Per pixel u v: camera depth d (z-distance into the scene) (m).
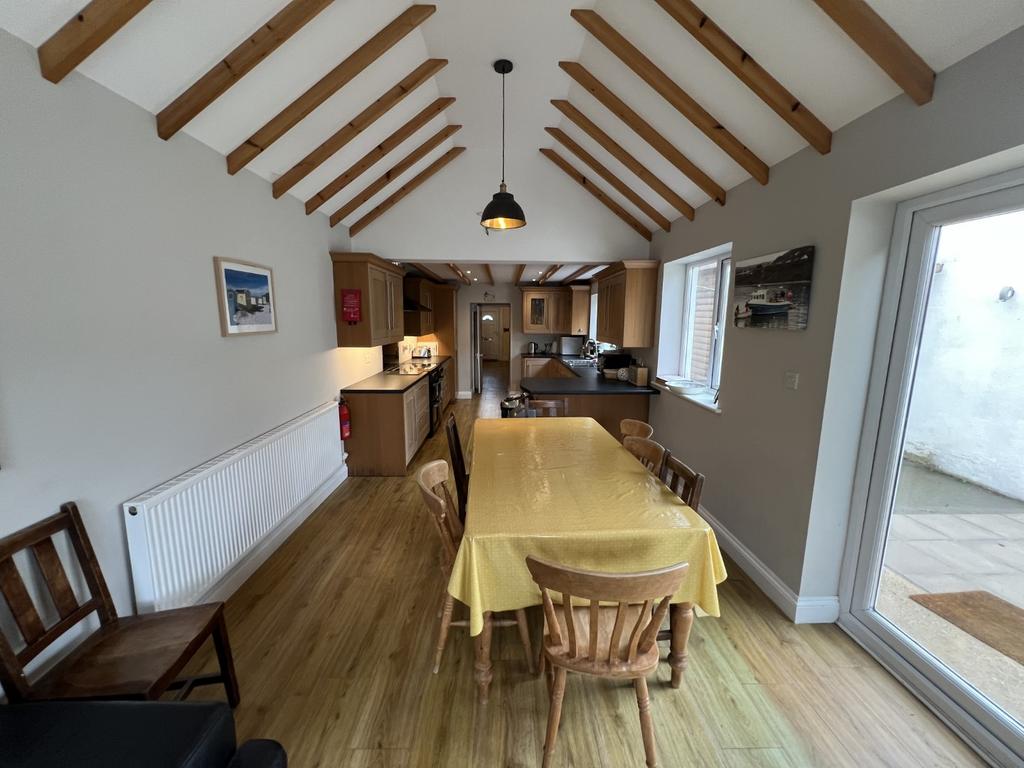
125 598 1.81
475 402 8.13
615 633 1.38
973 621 1.68
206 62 1.86
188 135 2.14
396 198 4.27
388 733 1.64
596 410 4.51
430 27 2.45
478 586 1.59
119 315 1.76
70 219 1.55
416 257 4.40
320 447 3.64
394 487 4.07
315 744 1.60
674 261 3.93
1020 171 1.43
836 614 2.24
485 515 1.76
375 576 2.65
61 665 1.42
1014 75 1.29
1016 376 1.51
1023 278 1.48
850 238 1.92
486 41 2.58
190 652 1.52
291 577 2.63
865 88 1.75
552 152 4.18
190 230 2.17
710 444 3.20
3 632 1.28
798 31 1.75
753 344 2.64
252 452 2.59
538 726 1.67
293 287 3.25
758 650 2.05
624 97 2.83
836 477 2.12
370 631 2.18
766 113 2.22
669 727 1.66
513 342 8.96
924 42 1.47
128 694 1.30
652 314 4.39
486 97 3.25
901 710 1.74
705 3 1.91
